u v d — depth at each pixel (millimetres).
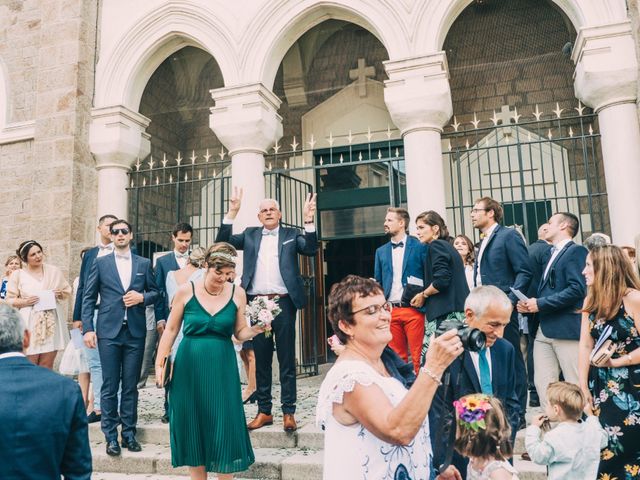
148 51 8117
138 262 4777
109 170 8031
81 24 8023
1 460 1755
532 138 8359
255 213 7277
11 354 1954
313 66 9766
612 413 2717
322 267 9164
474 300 2344
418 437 1876
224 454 3363
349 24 9305
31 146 8367
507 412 2523
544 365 4055
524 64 8641
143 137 8453
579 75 6316
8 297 5422
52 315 5531
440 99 6578
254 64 7492
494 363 2586
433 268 4082
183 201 9781
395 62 6754
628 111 6066
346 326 1876
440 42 6934
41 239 7652
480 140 8609
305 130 9727
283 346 4551
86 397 5625
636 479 2602
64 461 1911
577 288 3758
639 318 2674
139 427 4898
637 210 5898
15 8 8812
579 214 7391
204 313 3555
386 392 1757
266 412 4660
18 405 1820
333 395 1704
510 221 8172
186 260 5559
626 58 5988
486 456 2041
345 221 9164
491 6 8758
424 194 6566
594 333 2879
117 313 4586
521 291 4016
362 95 9461
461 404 2045
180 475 4270
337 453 1716
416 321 4539
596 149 7965
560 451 2600
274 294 4574
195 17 7820
